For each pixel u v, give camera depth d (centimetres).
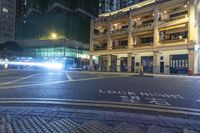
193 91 992
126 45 4916
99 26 5500
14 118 404
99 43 5656
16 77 1803
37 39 7412
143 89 1039
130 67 4612
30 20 7775
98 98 708
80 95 769
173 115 482
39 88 970
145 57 4509
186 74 3634
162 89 1066
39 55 7231
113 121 399
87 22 7781
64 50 6662
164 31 4053
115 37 5050
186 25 3606
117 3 8344
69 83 1289
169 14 4047
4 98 664
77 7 7800
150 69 4378
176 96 804
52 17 7112
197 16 3516
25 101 609
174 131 348
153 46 4112
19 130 329
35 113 448
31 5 8144
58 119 402
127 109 538
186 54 3728
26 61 6538
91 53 5619
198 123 406
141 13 4441
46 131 328
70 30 7025
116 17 5031
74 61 6969
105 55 5369
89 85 1183
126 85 1256
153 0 4656
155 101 678
